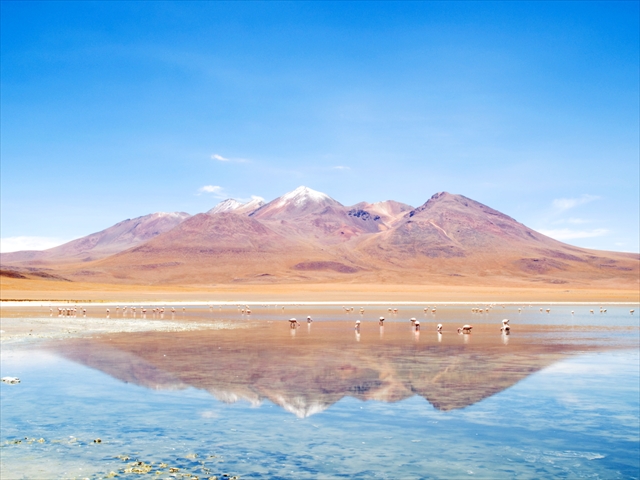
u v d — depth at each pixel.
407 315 73.19
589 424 16.55
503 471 13.05
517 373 24.47
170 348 33.12
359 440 15.08
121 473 12.72
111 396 19.69
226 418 17.03
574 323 58.47
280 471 12.94
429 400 19.33
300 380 22.56
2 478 12.38
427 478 12.65
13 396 19.61
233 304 103.19
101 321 57.38
